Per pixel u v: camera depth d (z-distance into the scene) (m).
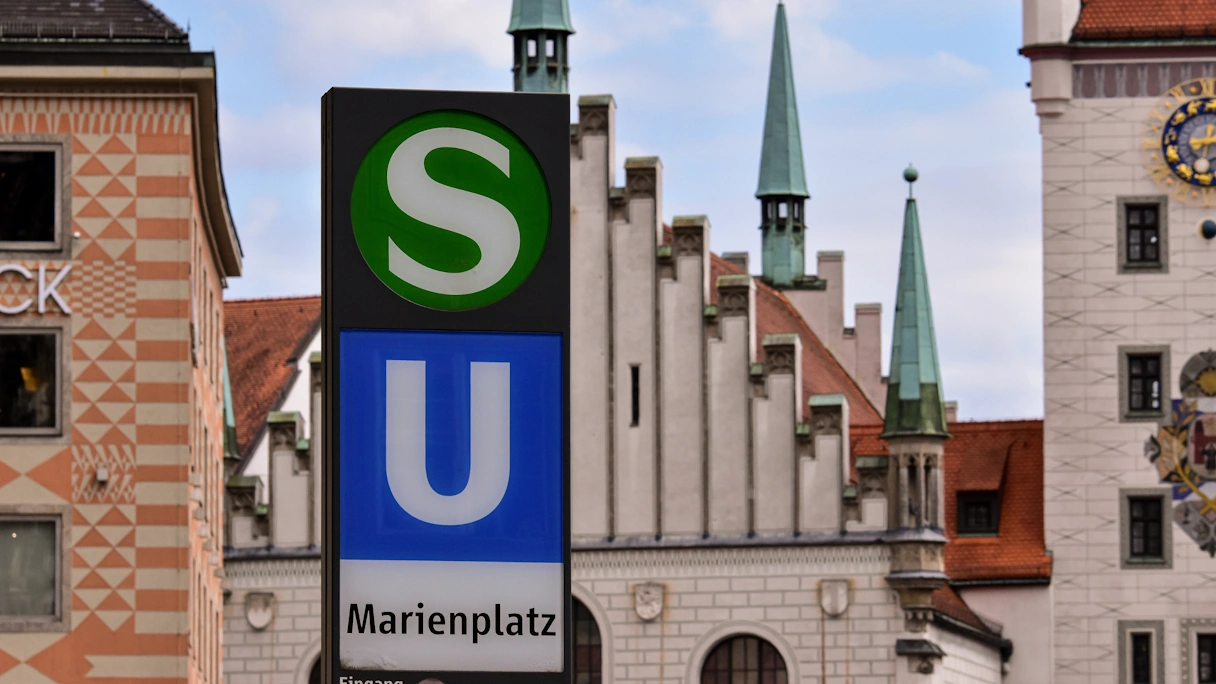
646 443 70.25
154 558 43.59
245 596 70.50
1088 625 76.25
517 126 21.78
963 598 77.00
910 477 69.06
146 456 43.81
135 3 45.06
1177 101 77.88
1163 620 75.94
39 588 43.38
